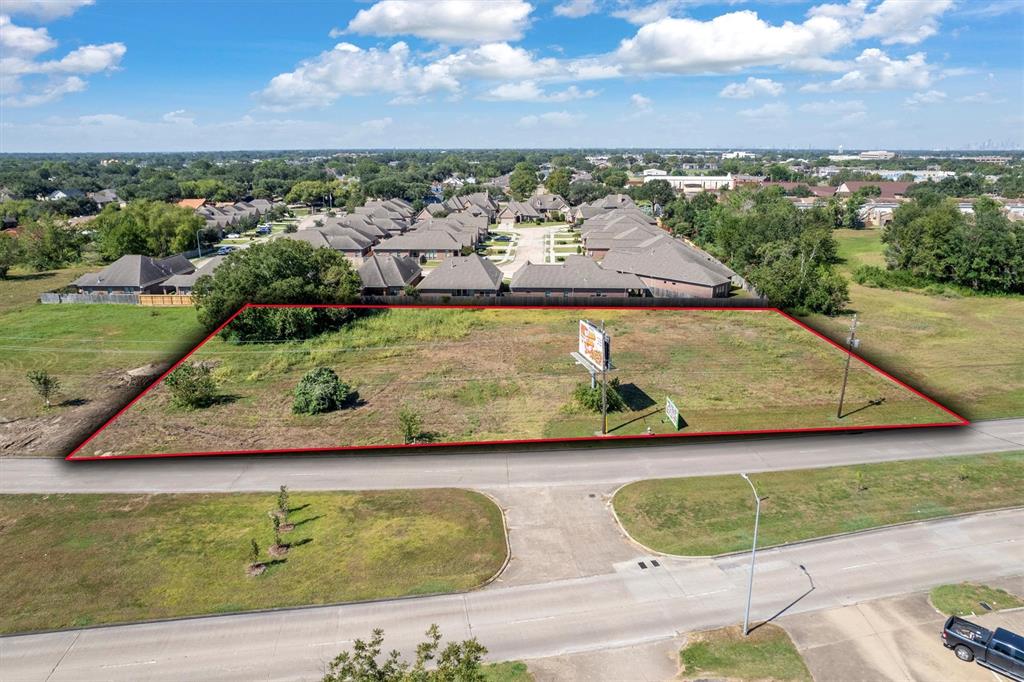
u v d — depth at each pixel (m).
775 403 45.31
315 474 36.00
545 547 29.25
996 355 55.94
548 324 67.69
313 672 22.34
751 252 91.31
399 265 82.00
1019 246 79.06
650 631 24.31
